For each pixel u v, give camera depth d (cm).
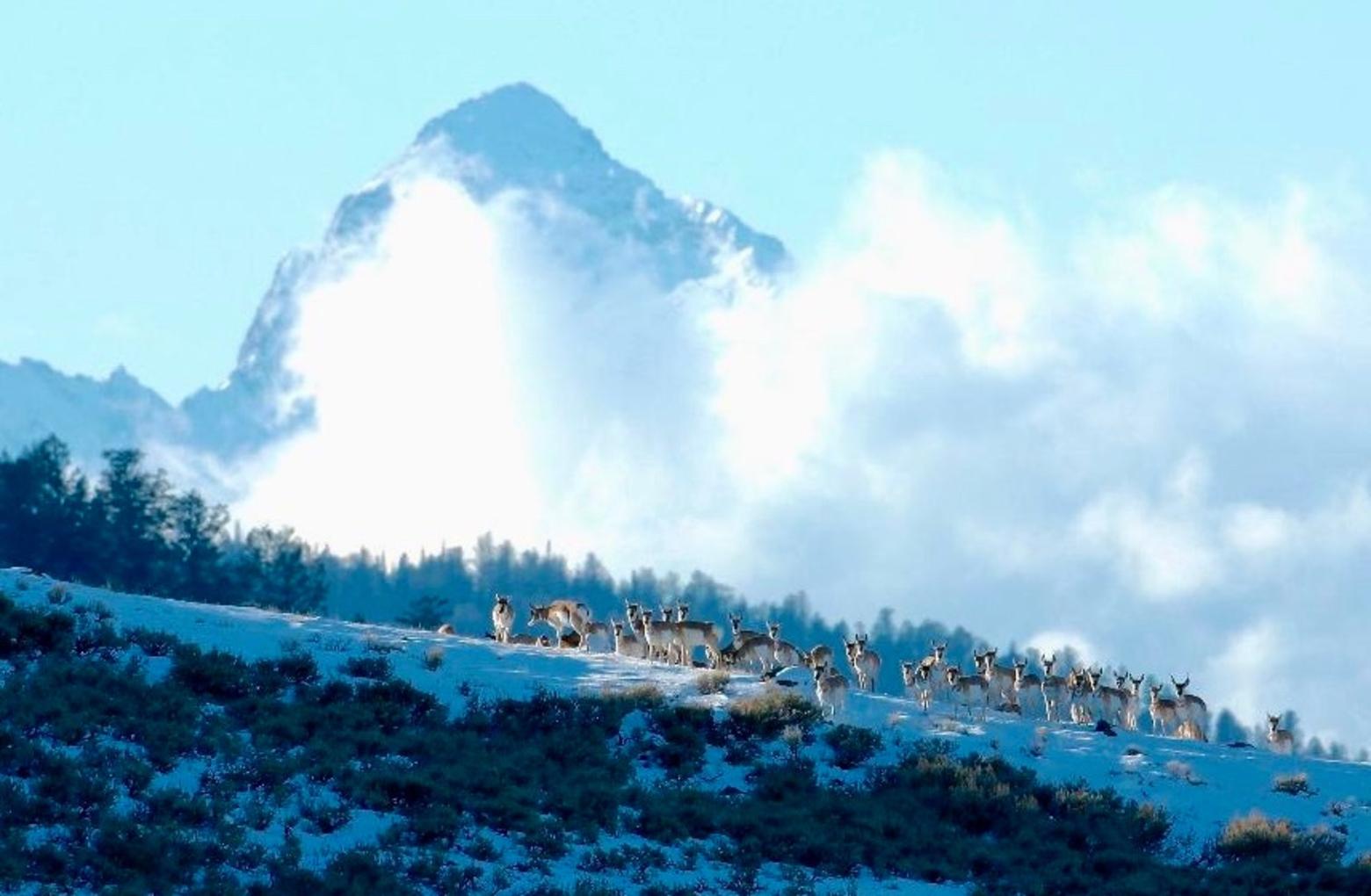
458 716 14300
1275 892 12838
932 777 14075
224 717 13425
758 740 14425
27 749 11888
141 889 10544
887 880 12656
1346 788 14775
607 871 12025
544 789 13150
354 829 12025
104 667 13738
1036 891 12538
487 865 11806
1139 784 14488
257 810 11844
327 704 14100
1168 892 12681
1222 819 14125
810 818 13325
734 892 12025
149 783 11906
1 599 14288
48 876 10575
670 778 13812
